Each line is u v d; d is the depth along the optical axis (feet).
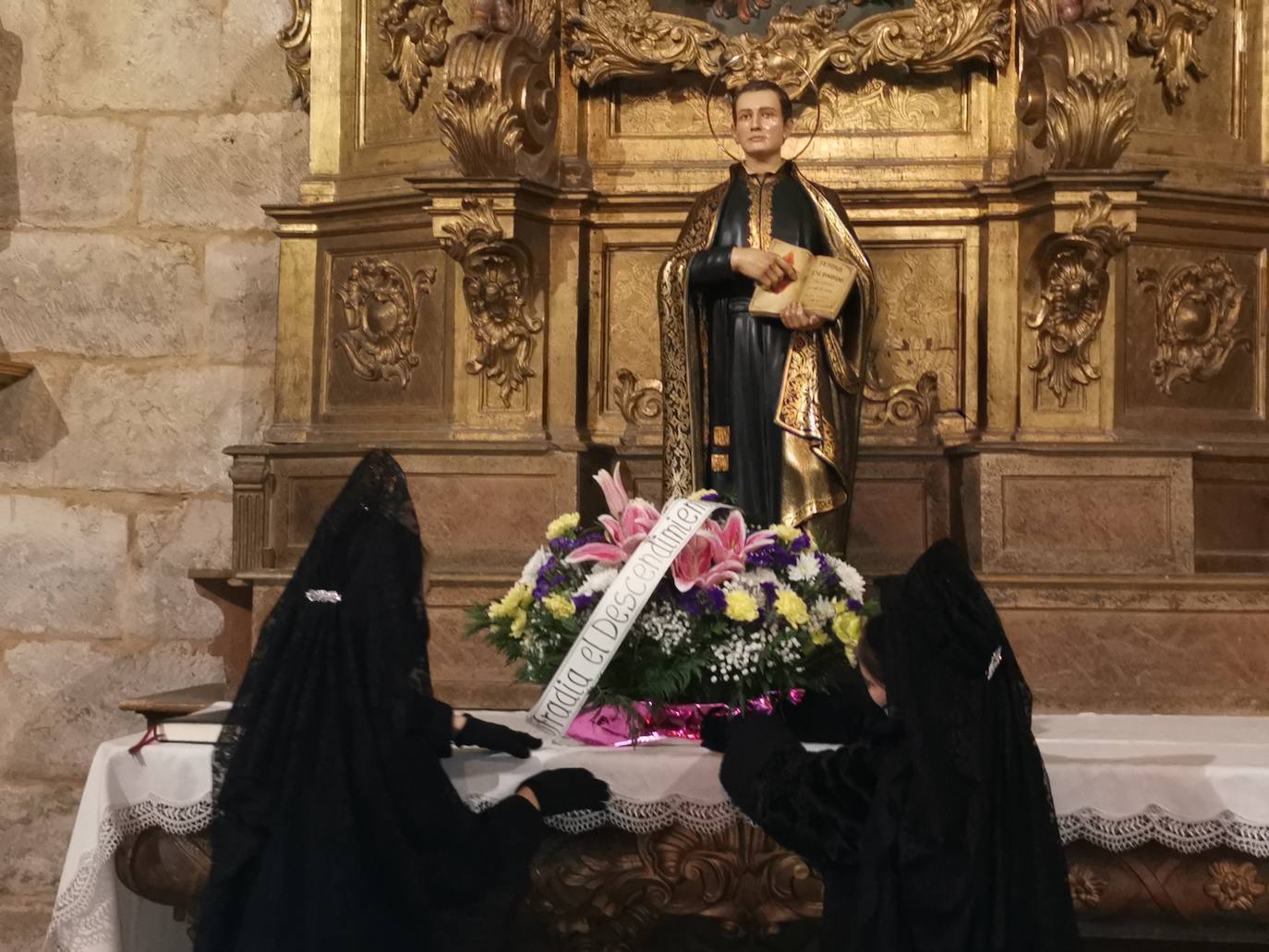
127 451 18.30
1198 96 16.33
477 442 15.62
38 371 18.39
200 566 18.19
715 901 11.28
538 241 16.03
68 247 18.42
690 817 10.92
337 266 17.11
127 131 18.49
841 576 12.08
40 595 18.20
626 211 16.57
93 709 18.04
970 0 16.05
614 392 16.65
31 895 17.83
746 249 14.01
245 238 18.37
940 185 16.10
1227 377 16.26
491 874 10.13
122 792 11.39
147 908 12.94
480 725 11.14
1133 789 10.80
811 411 14.17
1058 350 15.60
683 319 14.46
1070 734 12.35
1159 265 15.99
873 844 8.81
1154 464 15.06
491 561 15.49
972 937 8.45
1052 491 15.10
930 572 9.11
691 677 11.54
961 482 15.85
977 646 8.93
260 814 9.61
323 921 9.36
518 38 15.58
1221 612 14.11
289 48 17.49
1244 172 16.28
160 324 18.39
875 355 16.48
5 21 18.53
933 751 8.70
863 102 16.69
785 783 9.44
